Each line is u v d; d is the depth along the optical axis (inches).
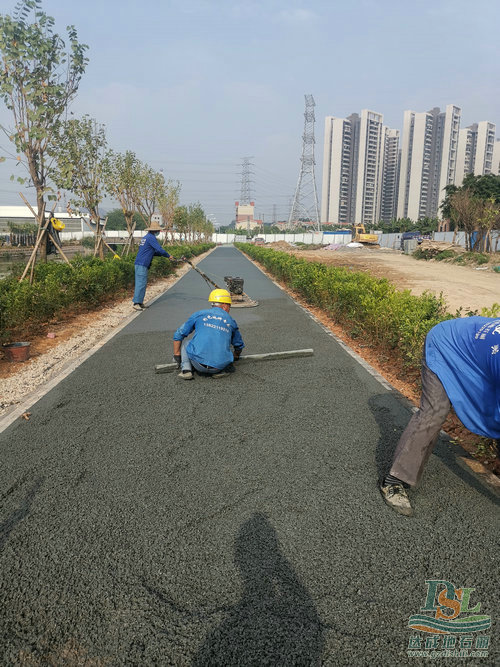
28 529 94.7
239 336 202.1
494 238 1038.4
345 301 298.5
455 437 137.4
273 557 86.1
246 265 962.1
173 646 67.7
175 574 81.7
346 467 119.1
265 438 135.6
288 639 68.7
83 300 361.1
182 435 137.9
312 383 185.2
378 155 5585.6
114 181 696.4
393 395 171.3
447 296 462.0
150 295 470.6
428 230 2623.0
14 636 69.5
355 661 65.5
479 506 102.5
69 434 139.1
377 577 81.3
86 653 66.8
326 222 5841.5
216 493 107.3
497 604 75.7
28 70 373.4
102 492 107.9
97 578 80.9
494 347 90.8
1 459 124.3
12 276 410.6
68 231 2396.7
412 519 97.7
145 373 199.6
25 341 259.8
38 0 357.4
